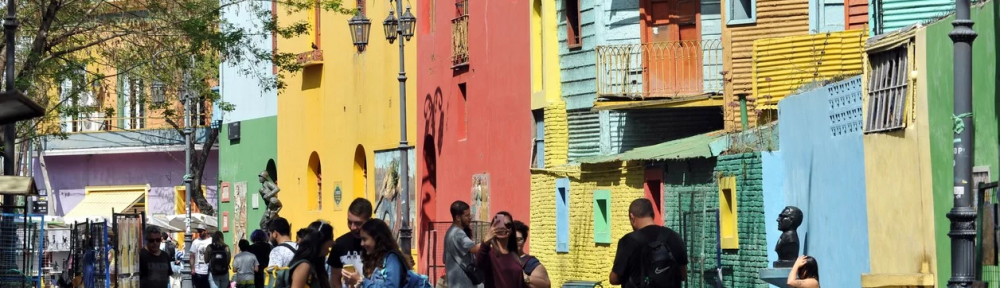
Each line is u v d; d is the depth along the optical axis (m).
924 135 17.48
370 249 15.01
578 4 32.00
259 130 51.38
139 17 32.12
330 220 45.84
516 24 34.47
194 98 36.66
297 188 48.38
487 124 36.19
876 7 24.11
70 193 59.72
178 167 57.28
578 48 32.03
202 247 37.66
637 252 15.88
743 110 25.31
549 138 32.53
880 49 19.03
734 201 24.28
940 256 16.92
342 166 45.16
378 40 42.34
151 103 34.94
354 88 44.19
